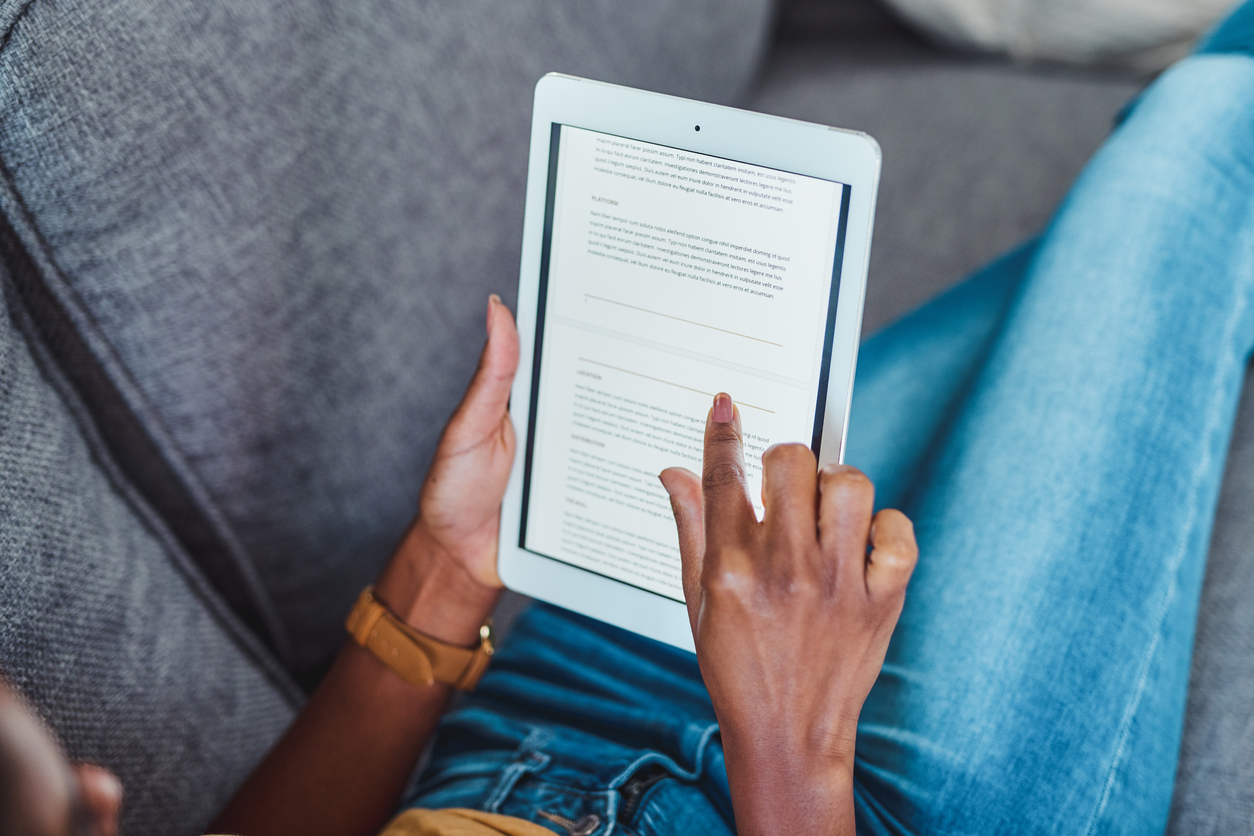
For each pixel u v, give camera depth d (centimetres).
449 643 58
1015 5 108
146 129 54
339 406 73
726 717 36
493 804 51
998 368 60
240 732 64
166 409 63
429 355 81
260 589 73
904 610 54
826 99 116
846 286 45
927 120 109
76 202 53
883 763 50
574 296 51
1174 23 100
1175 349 54
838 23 126
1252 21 64
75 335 58
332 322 71
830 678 35
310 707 58
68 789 19
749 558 34
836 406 47
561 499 55
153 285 59
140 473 66
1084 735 48
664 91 105
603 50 94
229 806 54
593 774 52
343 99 67
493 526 57
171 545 65
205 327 62
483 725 60
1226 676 55
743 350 48
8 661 46
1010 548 52
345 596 80
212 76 57
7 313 52
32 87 49
